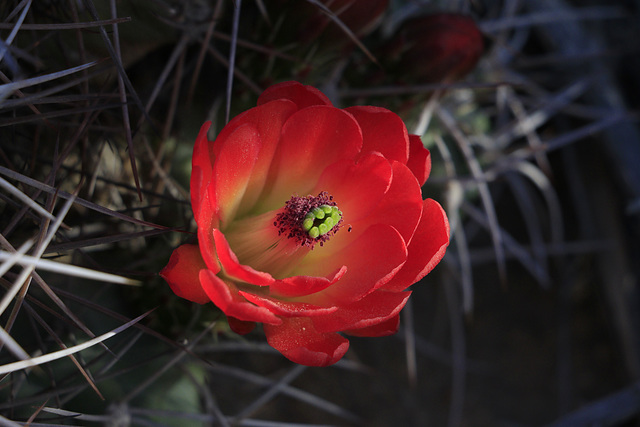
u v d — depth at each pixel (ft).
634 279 1.14
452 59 0.83
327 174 0.72
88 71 0.75
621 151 1.13
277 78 0.80
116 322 0.76
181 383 0.78
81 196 0.76
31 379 0.71
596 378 1.18
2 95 0.64
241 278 0.67
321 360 0.66
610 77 1.17
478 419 1.12
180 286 0.66
